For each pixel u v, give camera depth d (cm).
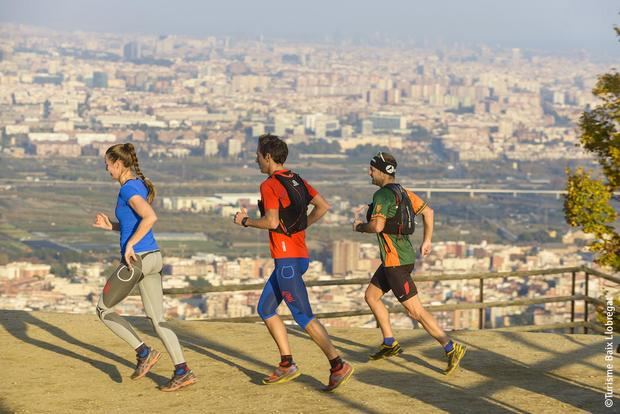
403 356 1076
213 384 945
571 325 1409
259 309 940
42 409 858
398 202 973
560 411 863
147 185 902
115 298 903
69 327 1198
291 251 906
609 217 1964
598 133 1981
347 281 1288
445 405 877
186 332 1202
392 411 856
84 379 960
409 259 985
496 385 955
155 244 907
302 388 933
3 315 1268
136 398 895
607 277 1408
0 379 956
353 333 1209
